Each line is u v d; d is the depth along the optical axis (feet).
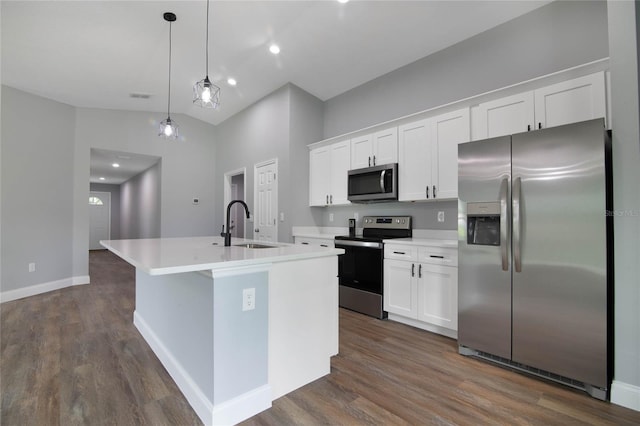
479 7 8.76
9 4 8.15
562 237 6.14
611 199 6.15
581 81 7.12
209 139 19.88
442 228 10.59
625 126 5.68
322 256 6.39
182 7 9.04
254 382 5.42
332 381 6.42
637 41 5.75
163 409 5.48
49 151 14.14
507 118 8.23
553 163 6.23
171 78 13.32
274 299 5.76
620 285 5.67
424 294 9.12
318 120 15.11
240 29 10.19
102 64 11.69
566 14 8.19
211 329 4.99
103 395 5.90
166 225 18.12
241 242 8.89
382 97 12.72
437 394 5.95
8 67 11.30
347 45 10.98
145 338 8.55
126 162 19.89
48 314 10.82
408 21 9.56
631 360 5.56
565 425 5.07
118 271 19.24
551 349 6.27
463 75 10.19
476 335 7.38
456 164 9.25
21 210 13.08
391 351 7.85
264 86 14.34
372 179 11.37
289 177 13.85
